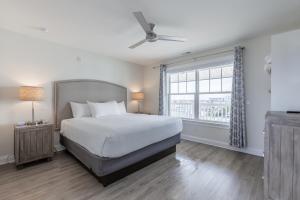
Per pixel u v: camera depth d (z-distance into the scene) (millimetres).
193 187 2020
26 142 2551
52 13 2188
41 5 1991
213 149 3457
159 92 4758
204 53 3881
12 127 2787
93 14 2215
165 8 2061
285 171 1417
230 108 3389
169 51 3873
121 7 2043
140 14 1944
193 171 2449
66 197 1802
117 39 3145
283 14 2199
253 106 3113
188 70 4223
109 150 1943
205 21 2406
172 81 4750
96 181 2143
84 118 3156
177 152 3281
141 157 2436
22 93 2660
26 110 2949
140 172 2416
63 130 3082
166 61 4730
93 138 2146
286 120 1414
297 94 1644
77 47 3623
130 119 3000
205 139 3895
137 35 2951
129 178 2236
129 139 2193
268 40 2922
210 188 2000
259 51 3025
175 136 3209
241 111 3164
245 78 3201
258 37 3027
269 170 1529
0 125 2674
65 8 2062
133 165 2404
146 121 2754
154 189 1975
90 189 1962
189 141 4082
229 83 3596
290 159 1386
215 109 3844
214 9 2084
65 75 3504
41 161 2797
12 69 2793
